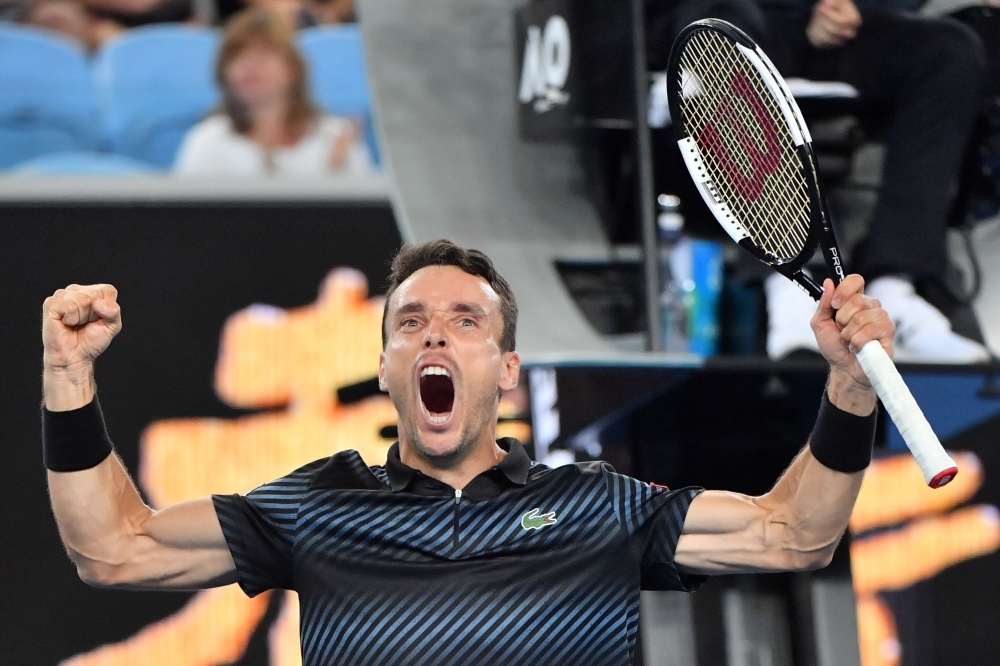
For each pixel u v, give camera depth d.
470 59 12.96
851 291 8.12
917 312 12.81
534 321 11.84
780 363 11.20
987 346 13.17
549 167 12.73
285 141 18.36
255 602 15.57
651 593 12.43
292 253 16.23
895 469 16.72
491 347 9.48
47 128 18.19
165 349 15.83
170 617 15.41
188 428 15.73
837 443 8.45
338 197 16.39
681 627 12.40
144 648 15.34
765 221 9.06
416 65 12.88
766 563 8.89
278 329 16.06
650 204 11.91
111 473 8.95
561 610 8.75
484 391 9.41
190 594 15.47
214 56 18.53
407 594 8.70
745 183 9.15
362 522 8.98
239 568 9.03
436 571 8.78
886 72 13.08
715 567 9.04
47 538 15.36
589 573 8.87
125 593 15.38
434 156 12.57
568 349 11.62
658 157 13.26
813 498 8.56
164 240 16.05
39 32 18.45
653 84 12.95
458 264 9.80
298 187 16.38
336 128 18.47
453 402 9.35
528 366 10.82
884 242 13.07
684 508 9.04
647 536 9.08
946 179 13.03
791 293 13.44
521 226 12.51
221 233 16.16
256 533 9.07
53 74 18.30
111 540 8.91
